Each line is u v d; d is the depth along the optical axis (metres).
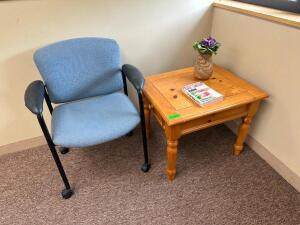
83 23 1.36
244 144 1.62
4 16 1.20
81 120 1.21
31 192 1.35
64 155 1.59
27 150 1.65
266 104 1.36
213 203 1.25
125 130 1.17
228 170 1.43
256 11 1.27
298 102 1.16
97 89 1.40
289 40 1.12
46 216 1.22
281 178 1.37
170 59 1.71
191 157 1.53
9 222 1.20
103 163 1.52
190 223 1.16
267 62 1.28
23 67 1.37
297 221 1.15
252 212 1.20
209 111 1.15
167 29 1.58
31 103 1.03
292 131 1.24
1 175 1.46
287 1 1.24
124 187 1.36
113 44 1.34
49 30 1.32
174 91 1.31
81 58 1.31
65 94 1.33
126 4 1.40
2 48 1.27
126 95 1.50
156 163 1.50
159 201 1.27
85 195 1.32
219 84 1.37
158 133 1.75
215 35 1.67
